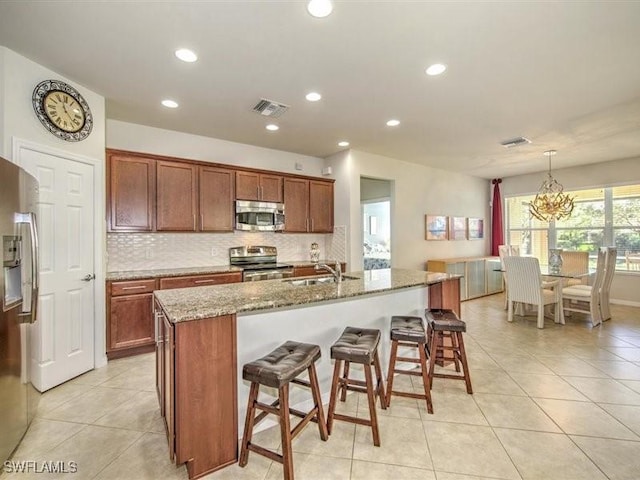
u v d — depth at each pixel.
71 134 2.79
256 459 1.83
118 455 1.85
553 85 2.94
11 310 1.83
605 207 6.02
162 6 1.91
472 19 2.04
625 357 3.33
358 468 1.73
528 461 1.78
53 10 1.93
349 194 5.12
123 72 2.67
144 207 3.65
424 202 6.25
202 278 3.82
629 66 2.62
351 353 1.93
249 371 1.66
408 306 3.05
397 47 2.34
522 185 7.15
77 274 2.87
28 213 2.00
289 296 2.14
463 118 3.75
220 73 2.70
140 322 3.39
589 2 1.90
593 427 2.10
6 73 2.33
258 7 1.92
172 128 4.04
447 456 1.82
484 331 4.25
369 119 3.76
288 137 4.44
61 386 2.69
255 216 4.52
